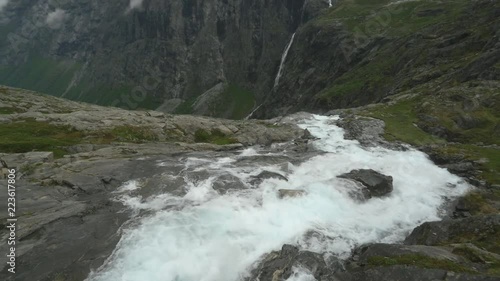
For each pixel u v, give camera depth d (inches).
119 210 1053.8
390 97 3029.0
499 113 2074.3
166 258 852.0
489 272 661.9
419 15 6555.1
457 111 2166.6
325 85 6761.8
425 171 1515.7
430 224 929.5
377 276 700.0
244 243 918.4
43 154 1493.6
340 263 849.5
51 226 944.3
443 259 708.0
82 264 818.8
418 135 1993.1
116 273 798.5
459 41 3767.2
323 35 7760.8
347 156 1685.5
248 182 1259.8
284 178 1328.7
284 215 1062.4
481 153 1608.0
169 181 1234.6
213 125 2359.7
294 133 2242.9
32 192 1132.5
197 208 1063.0
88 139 1895.9
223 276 818.2
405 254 745.6
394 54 5118.1
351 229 1040.8
